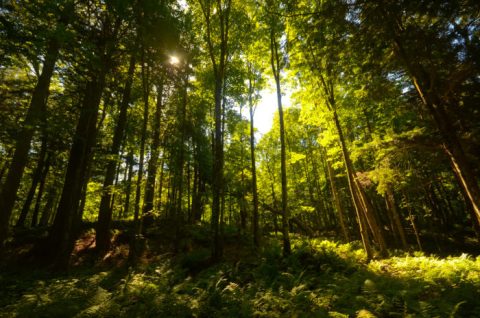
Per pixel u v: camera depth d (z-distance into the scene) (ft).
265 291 23.67
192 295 23.59
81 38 34.06
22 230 53.36
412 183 45.52
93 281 27.02
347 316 16.43
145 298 21.95
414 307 17.28
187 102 63.93
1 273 32.60
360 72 26.48
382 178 38.55
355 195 45.39
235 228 58.23
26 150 30.14
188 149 69.77
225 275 29.50
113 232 53.36
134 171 65.10
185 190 85.10
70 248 37.04
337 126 47.37
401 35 21.67
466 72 22.45
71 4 29.55
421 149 32.63
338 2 20.49
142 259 42.47
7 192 28.43
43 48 25.75
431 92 25.38
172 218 64.54
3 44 24.22
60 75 40.01
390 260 38.50
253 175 51.11
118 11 34.53
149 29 40.19
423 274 26.48
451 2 17.22
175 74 51.52
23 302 21.29
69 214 34.81
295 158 55.77
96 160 44.21
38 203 74.90
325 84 45.29
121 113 49.65
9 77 42.86
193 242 50.70
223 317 18.84
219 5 41.50
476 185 23.71
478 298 18.39
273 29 40.45
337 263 32.53
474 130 28.07
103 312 19.01
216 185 38.06
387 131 36.52
